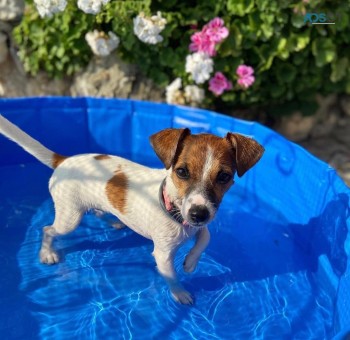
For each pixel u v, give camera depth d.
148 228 0.54
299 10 0.77
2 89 0.90
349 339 0.42
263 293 0.59
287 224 0.70
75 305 0.56
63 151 0.80
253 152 0.48
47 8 0.74
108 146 0.81
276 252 0.65
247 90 0.83
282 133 0.90
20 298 0.57
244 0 0.78
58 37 0.83
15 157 0.78
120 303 0.57
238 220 0.71
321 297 0.59
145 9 0.79
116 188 0.55
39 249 0.64
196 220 0.45
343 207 0.58
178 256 0.64
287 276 0.62
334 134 0.91
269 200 0.73
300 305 0.58
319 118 0.91
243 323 0.55
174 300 0.57
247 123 0.73
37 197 0.73
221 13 0.81
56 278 0.60
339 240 0.58
